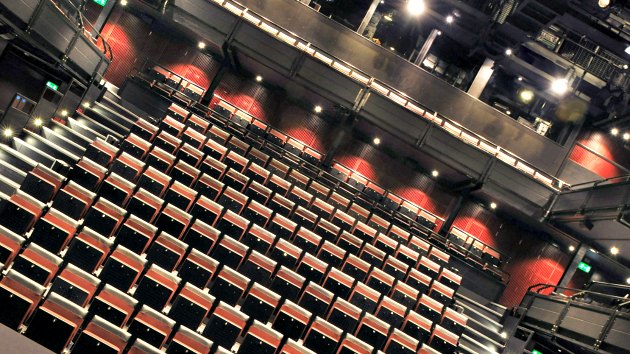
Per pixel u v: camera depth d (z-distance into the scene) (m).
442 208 13.70
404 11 14.82
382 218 12.32
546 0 11.46
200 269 7.63
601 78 13.83
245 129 12.68
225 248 8.27
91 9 12.98
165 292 7.00
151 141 10.44
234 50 12.48
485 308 11.09
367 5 15.62
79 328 6.34
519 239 13.66
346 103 12.31
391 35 15.78
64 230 7.16
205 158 10.30
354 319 8.06
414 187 13.72
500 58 13.87
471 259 12.27
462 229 13.64
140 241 7.66
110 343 5.89
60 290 6.39
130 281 7.02
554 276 13.48
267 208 9.65
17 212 7.21
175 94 12.91
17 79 8.96
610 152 14.27
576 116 14.38
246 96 13.73
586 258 13.65
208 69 13.67
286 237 9.51
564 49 14.34
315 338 7.36
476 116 13.63
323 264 8.89
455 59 15.48
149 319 6.44
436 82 13.69
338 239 10.13
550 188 12.32
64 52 9.23
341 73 12.36
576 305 9.21
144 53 13.57
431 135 12.31
